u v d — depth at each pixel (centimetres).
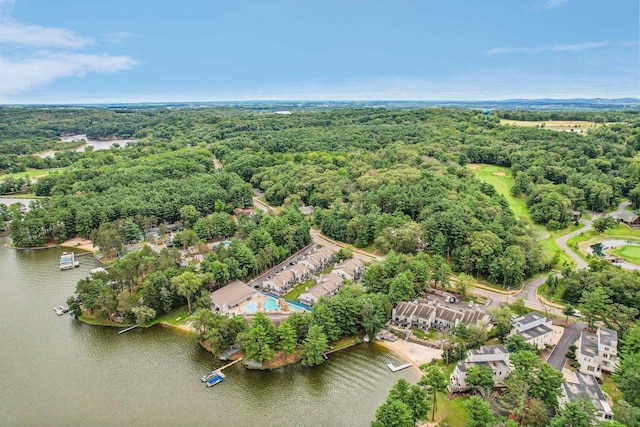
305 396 11875
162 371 12962
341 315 14100
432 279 17512
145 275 17712
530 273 18138
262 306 15950
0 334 14850
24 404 11644
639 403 9931
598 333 12681
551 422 9200
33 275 19650
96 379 12625
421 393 10106
